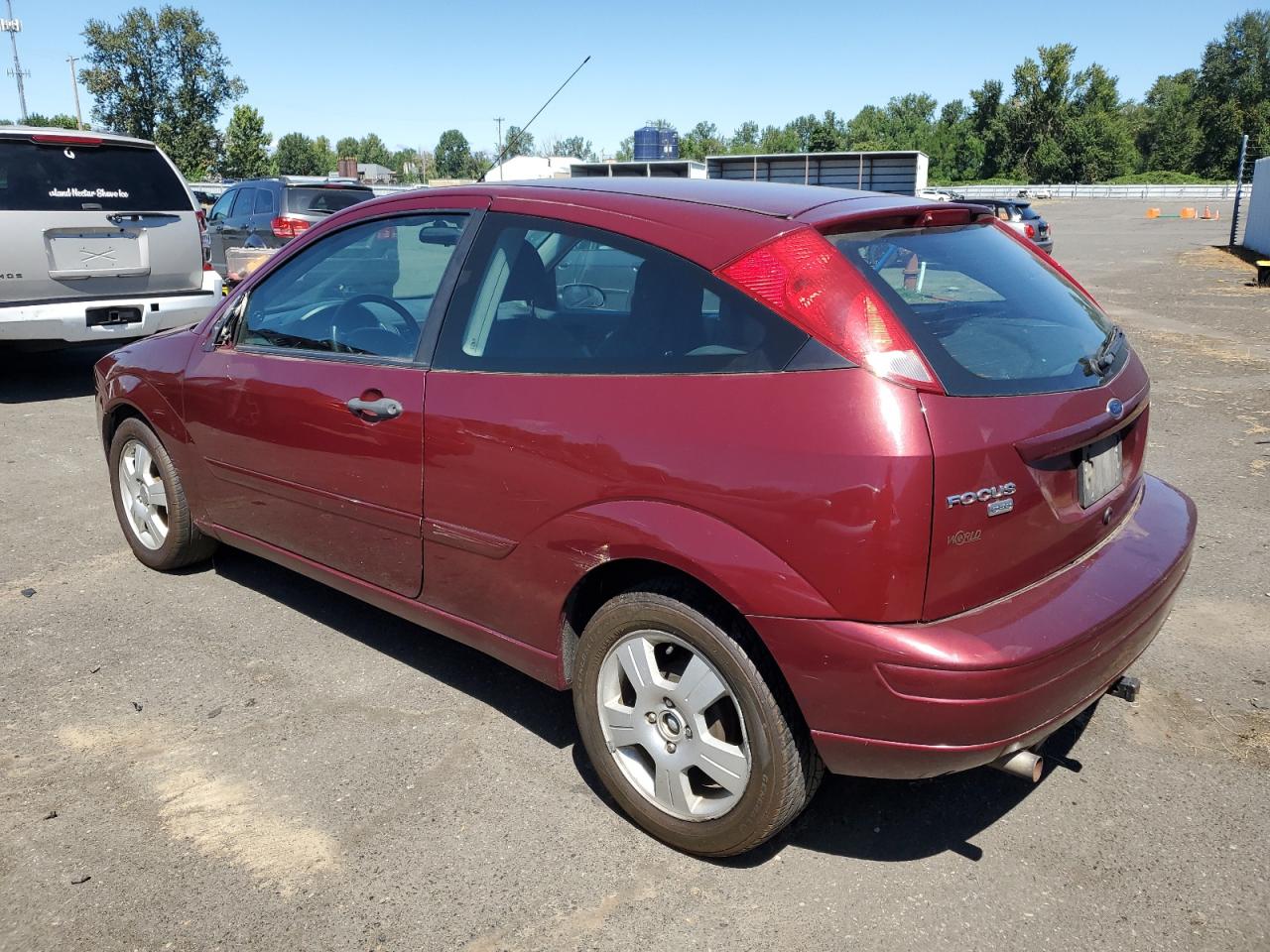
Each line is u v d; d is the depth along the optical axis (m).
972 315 2.60
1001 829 2.86
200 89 67.75
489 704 3.54
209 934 2.45
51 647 3.93
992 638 2.29
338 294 3.56
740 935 2.44
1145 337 12.19
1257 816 2.90
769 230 2.56
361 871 2.67
